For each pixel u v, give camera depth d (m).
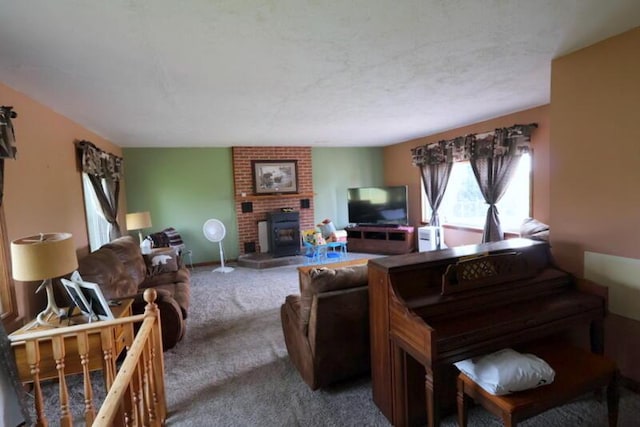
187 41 1.90
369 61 2.36
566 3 1.67
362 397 2.22
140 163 5.95
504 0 1.62
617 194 2.12
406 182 6.95
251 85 2.75
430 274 1.95
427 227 5.97
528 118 4.26
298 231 6.51
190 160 6.25
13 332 2.26
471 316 1.79
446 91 3.24
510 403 1.49
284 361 2.74
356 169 7.51
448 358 1.58
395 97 3.37
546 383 1.59
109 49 1.95
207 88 2.77
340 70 2.51
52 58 2.04
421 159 6.24
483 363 1.65
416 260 1.98
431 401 1.59
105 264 3.02
